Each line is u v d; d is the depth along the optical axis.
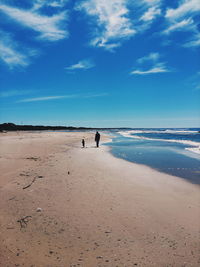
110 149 23.45
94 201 6.42
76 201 6.37
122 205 6.18
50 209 5.69
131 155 18.44
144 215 5.53
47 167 10.99
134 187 8.12
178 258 3.74
